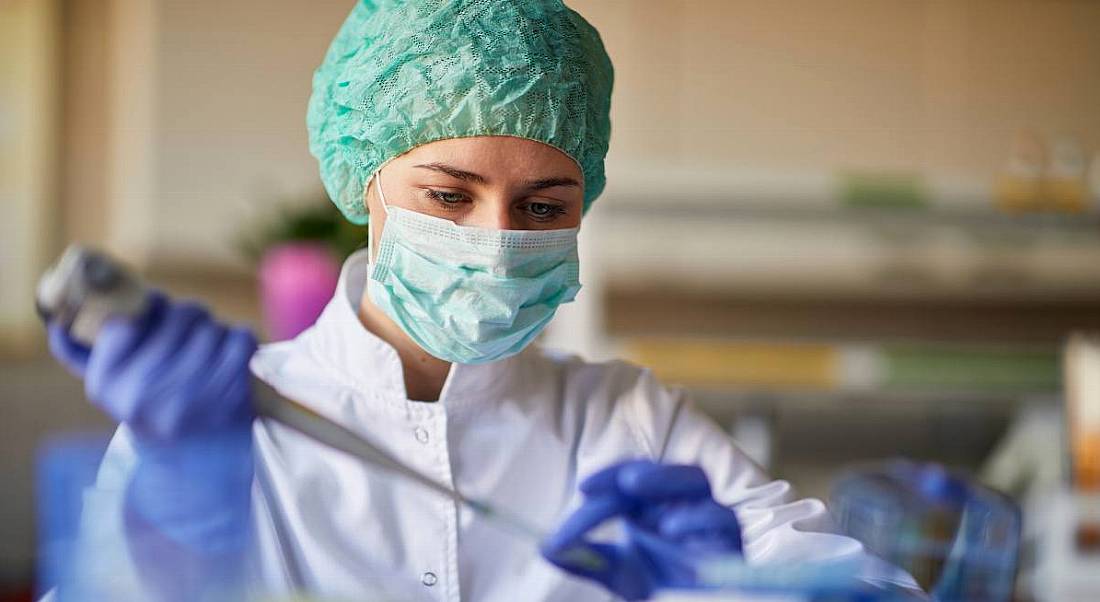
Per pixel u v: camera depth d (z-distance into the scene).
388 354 1.30
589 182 1.46
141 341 0.85
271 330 2.99
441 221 1.26
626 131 3.38
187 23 3.52
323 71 1.41
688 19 3.38
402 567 1.24
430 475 1.29
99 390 0.83
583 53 1.33
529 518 1.32
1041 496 2.18
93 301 0.84
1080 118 3.45
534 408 1.36
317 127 1.42
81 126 3.54
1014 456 2.87
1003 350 3.05
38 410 3.44
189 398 0.84
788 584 0.88
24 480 3.39
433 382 1.36
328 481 1.25
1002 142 3.45
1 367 3.48
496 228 1.25
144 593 0.76
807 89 3.41
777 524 1.24
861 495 1.42
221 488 0.81
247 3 3.54
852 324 3.56
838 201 3.23
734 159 3.40
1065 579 1.86
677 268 3.28
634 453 1.36
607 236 3.23
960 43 3.43
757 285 3.34
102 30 3.53
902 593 0.97
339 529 1.24
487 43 1.27
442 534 1.25
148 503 0.79
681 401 1.43
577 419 1.39
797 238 3.29
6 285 3.52
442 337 1.27
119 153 3.56
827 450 3.25
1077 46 3.45
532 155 1.26
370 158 1.31
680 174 3.27
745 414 3.09
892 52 3.42
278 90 3.56
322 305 2.84
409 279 1.28
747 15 3.38
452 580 1.24
